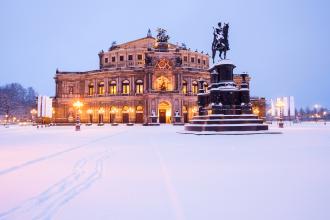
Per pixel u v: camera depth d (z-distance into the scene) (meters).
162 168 14.70
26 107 187.12
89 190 10.59
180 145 26.36
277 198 9.42
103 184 11.47
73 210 8.41
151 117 99.88
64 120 121.06
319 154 19.56
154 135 42.78
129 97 112.06
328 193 9.95
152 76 106.75
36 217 7.84
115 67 123.38
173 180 12.05
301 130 53.66
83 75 121.81
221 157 18.36
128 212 8.21
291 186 10.92
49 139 35.88
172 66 106.94
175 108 103.19
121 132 53.66
